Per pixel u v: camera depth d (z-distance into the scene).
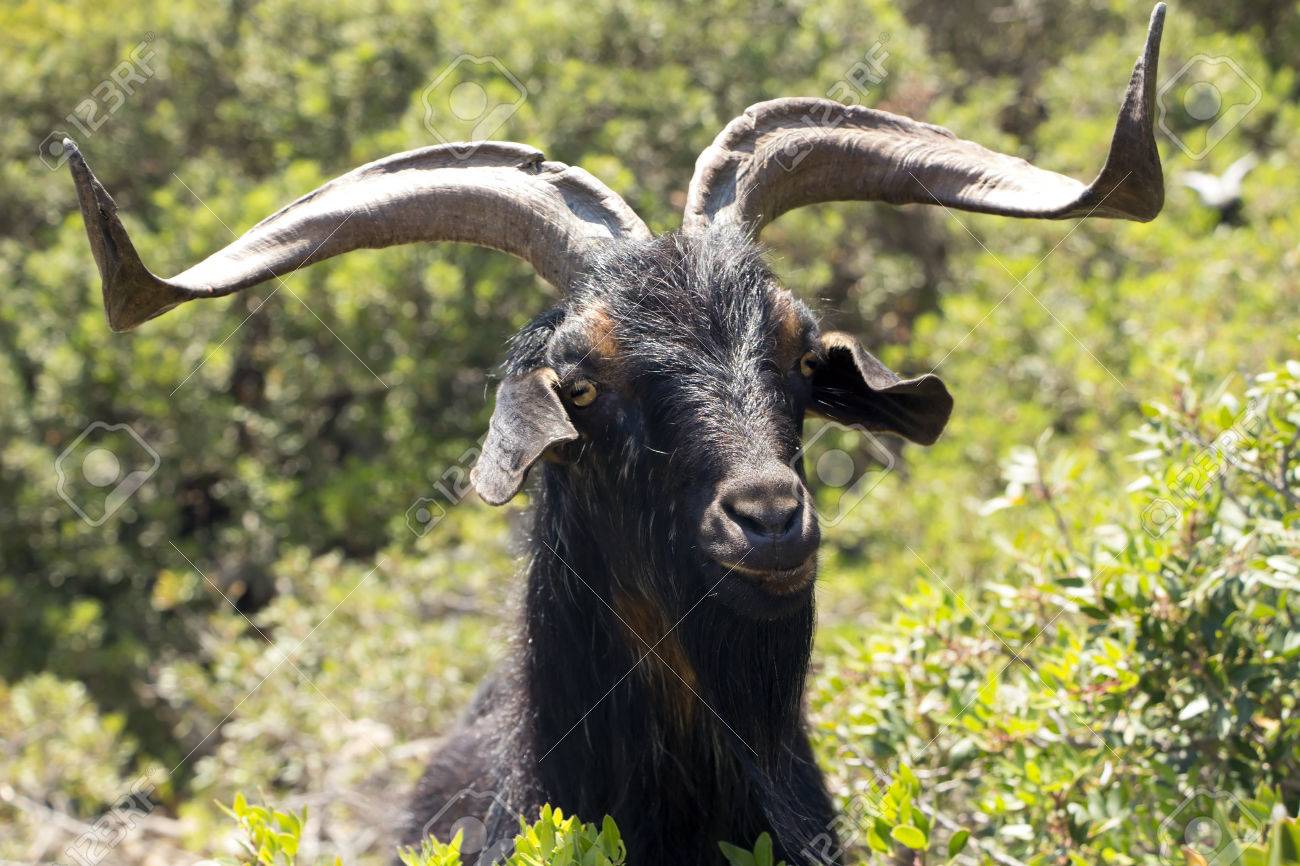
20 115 35.97
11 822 24.92
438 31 34.50
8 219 36.22
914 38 35.81
